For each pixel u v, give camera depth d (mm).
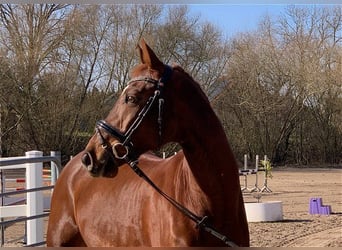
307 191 20141
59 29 29016
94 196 4227
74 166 4746
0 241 9578
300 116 39031
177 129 3326
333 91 38312
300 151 39469
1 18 27938
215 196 3303
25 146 29188
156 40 31031
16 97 28422
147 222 3588
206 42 32750
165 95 3281
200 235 3266
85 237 4277
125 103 3275
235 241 3400
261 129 38500
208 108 3404
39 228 7152
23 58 28234
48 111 29156
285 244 9320
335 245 8938
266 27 37844
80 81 30281
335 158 39344
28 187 7168
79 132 30625
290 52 37938
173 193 3479
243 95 37750
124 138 3215
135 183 3902
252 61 37594
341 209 14953
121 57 30906
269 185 22891
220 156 3336
